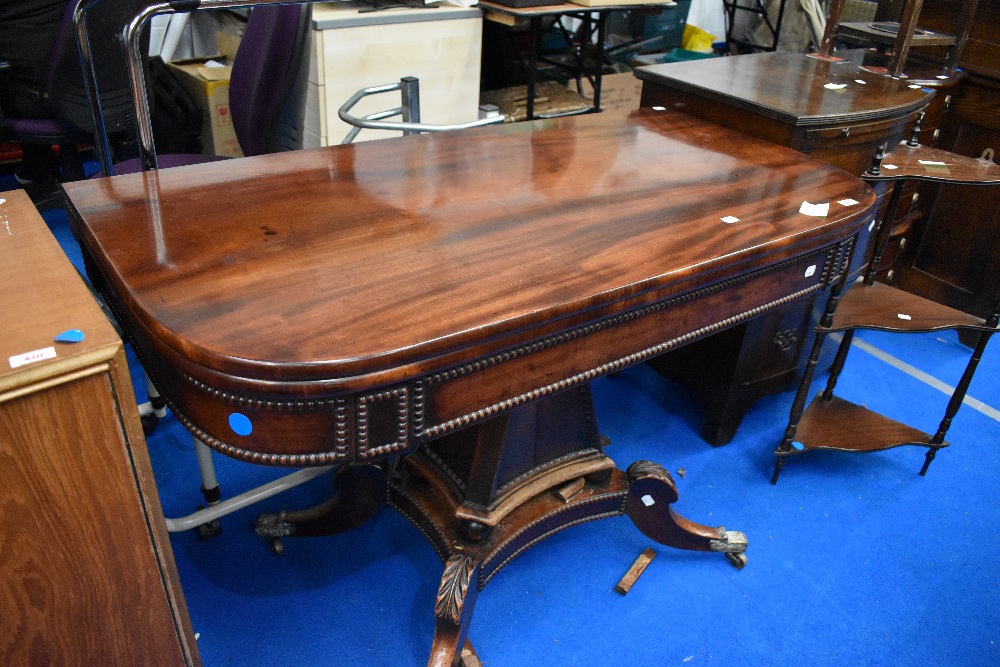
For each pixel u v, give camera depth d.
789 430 1.92
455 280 1.07
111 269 1.04
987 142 2.58
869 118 1.88
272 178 1.39
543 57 3.56
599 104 3.30
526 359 1.06
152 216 1.21
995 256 2.60
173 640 1.15
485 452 1.44
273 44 1.95
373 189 1.38
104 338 0.89
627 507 1.66
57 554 0.97
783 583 1.71
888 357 2.62
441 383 0.99
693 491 1.96
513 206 1.34
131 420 0.95
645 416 2.25
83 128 2.60
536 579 1.67
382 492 1.63
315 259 1.11
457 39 2.99
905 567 1.77
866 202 1.45
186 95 3.28
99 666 1.09
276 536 1.66
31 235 1.12
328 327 0.94
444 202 1.34
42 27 2.47
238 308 0.97
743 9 4.36
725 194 1.45
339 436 0.96
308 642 1.50
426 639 1.52
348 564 1.68
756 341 1.98
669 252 1.19
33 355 0.85
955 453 2.16
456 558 1.40
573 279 1.09
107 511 0.98
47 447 0.89
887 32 2.44
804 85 2.09
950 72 2.52
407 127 1.71
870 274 2.02
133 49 1.28
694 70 2.18
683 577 1.71
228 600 1.57
